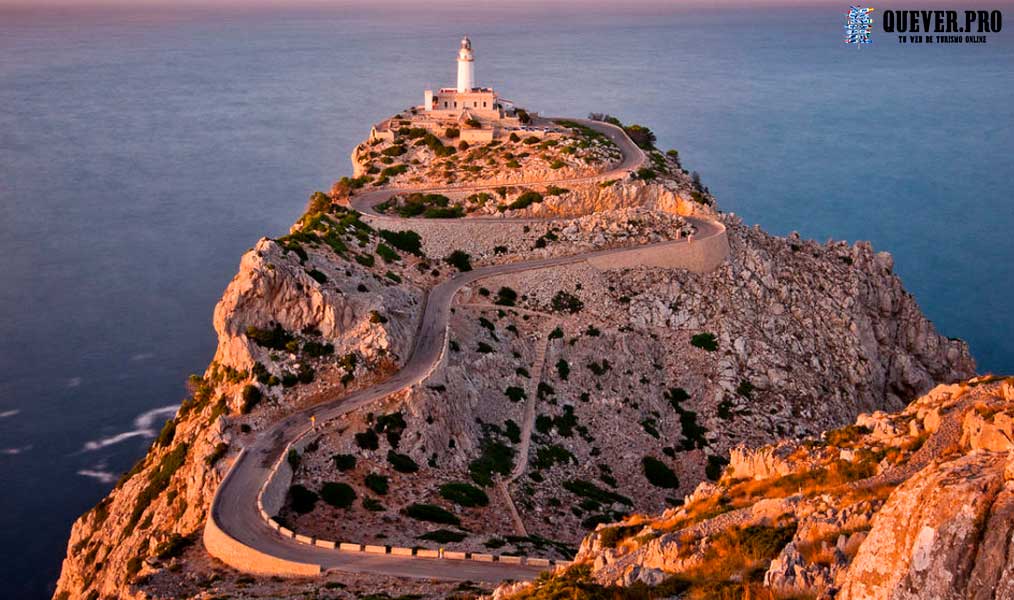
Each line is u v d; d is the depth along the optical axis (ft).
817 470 213.87
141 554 307.78
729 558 161.48
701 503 222.89
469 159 598.75
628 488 397.39
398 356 399.44
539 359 447.83
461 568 264.52
